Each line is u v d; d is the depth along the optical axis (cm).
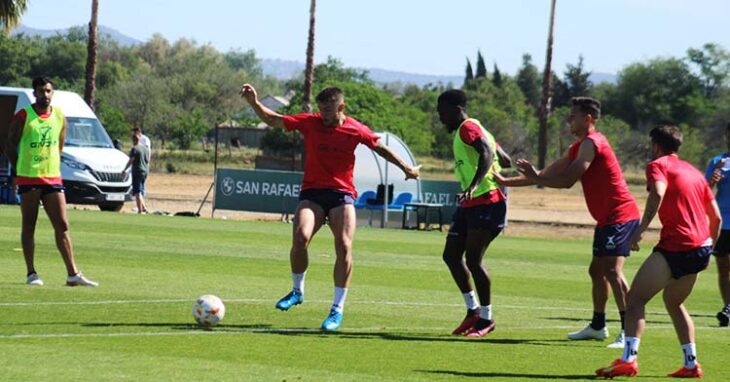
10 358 1054
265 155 7288
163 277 1856
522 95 13362
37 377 968
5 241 2380
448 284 1975
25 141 1638
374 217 3881
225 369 1042
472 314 1365
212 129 10712
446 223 3872
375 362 1120
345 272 1348
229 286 1769
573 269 2464
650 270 1098
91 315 1370
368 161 3841
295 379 1008
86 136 3900
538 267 2484
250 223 3481
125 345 1157
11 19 5028
